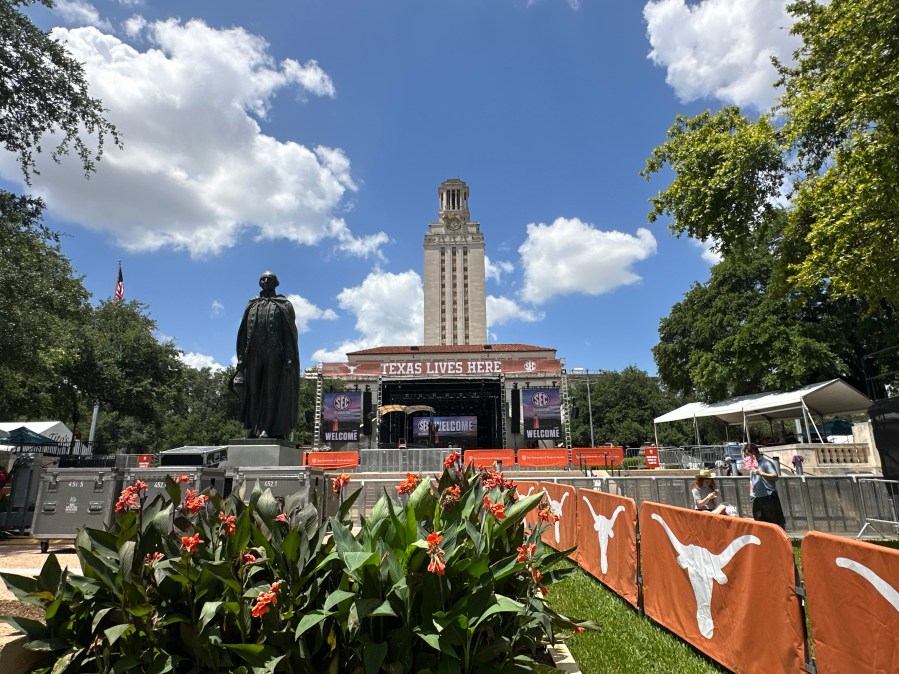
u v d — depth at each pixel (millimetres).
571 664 3594
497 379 41750
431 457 23953
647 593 5426
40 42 12859
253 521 2996
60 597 2480
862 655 2781
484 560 2484
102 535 2709
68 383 28359
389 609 2283
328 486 9258
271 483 8477
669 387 35906
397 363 41625
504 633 2730
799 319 26703
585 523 7812
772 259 28766
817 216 11219
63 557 7078
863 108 8375
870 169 8602
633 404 62719
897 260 9406
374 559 2389
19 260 13680
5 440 18391
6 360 12914
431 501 3070
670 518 4977
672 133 13250
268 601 2309
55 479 7926
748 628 3748
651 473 22844
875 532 10156
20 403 25578
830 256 10062
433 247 121438
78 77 13633
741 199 11867
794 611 3336
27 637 2525
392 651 2371
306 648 2404
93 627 2359
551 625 2934
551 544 10086
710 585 4254
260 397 10039
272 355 10023
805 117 11055
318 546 2695
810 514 10633
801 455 17141
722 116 12711
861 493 10508
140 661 2391
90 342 27844
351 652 2467
